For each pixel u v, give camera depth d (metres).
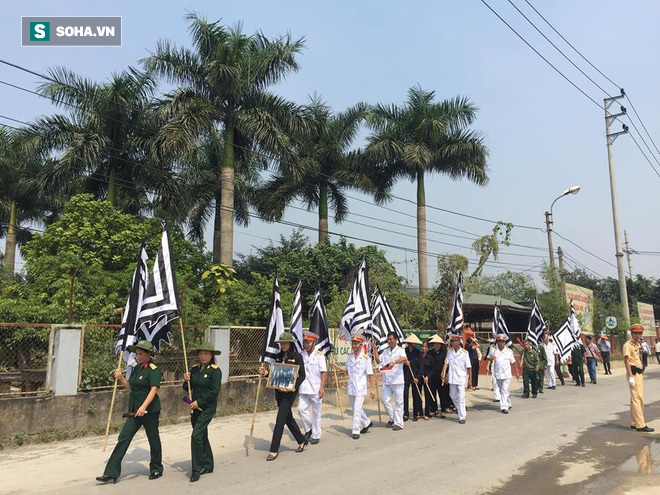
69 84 20.25
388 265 24.48
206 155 25.62
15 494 6.15
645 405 13.01
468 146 27.11
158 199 21.80
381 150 26.91
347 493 6.00
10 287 16.25
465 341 18.80
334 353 14.49
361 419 9.84
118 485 6.45
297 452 8.22
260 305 20.64
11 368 10.39
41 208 30.12
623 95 29.36
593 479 6.55
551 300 27.70
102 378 10.03
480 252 24.42
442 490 6.11
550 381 17.81
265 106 21.94
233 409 12.18
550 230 29.44
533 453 7.96
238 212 27.70
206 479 6.67
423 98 28.27
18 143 22.48
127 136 21.12
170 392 11.01
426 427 10.38
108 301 15.28
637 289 62.72
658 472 6.88
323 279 24.25
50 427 9.12
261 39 22.03
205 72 20.83
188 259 20.36
